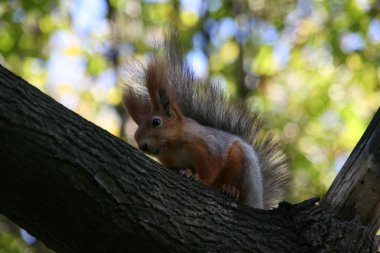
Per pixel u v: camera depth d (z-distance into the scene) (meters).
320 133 20.23
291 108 21.00
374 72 20.89
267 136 11.37
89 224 7.28
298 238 8.22
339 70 21.31
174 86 11.09
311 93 21.08
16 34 20.70
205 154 9.96
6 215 7.42
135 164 7.61
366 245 8.34
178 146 10.08
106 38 22.03
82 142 7.27
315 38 21.52
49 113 7.16
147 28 21.88
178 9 22.02
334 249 8.16
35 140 6.95
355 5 21.20
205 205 7.94
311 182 19.09
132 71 10.73
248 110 11.38
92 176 7.21
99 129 7.55
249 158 10.35
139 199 7.46
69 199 7.14
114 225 7.34
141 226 7.43
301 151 19.77
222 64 21.80
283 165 11.27
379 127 8.84
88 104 21.20
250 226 8.09
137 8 22.30
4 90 6.93
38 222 7.32
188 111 11.16
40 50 21.48
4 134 6.82
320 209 8.48
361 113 20.61
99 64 21.41
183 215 7.70
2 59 20.75
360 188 8.69
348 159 8.93
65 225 7.27
